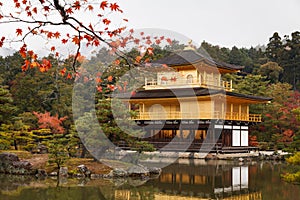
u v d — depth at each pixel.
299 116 20.14
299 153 17.03
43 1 7.26
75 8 7.41
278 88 62.12
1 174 27.36
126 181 24.28
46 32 8.30
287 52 92.44
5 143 33.50
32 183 23.36
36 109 50.62
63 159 27.30
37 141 40.09
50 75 53.22
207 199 19.05
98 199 18.94
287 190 21.67
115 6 7.74
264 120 54.94
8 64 60.91
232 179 25.75
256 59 100.94
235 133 48.22
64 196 19.44
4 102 34.09
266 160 42.47
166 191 21.12
